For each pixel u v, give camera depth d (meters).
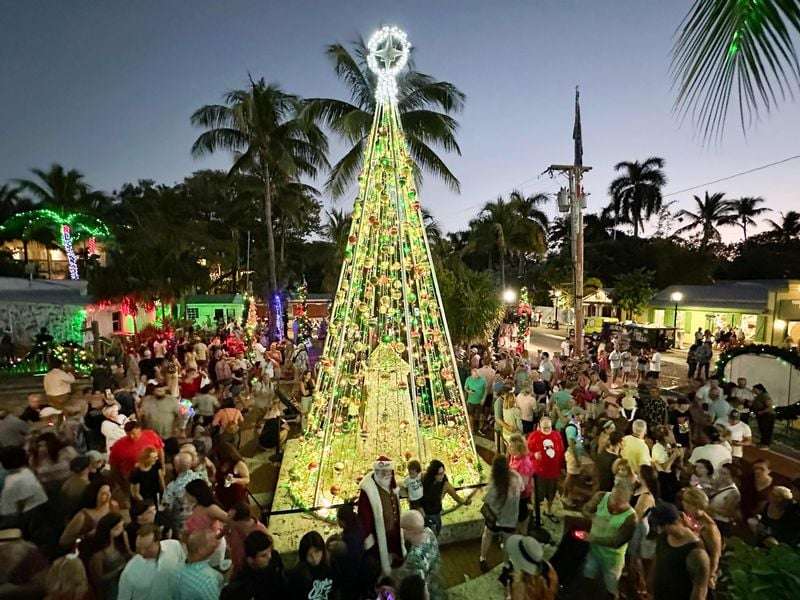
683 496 4.63
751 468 6.03
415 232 7.75
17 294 22.33
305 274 46.88
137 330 23.88
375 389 7.60
